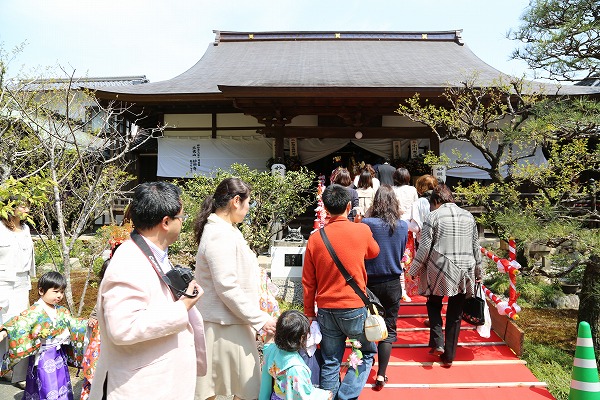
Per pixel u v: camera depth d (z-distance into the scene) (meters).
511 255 4.68
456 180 13.31
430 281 3.98
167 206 1.88
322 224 5.96
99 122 12.88
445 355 4.10
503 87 6.84
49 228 5.72
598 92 11.13
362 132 11.73
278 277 6.22
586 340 3.23
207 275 2.55
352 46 17.39
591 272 4.79
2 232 4.28
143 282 1.75
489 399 3.66
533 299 6.93
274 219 7.99
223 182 2.67
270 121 11.20
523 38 6.12
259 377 2.60
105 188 7.34
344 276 2.98
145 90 11.72
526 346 4.79
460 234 3.91
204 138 13.08
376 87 9.92
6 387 4.04
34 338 3.22
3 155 6.21
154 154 15.09
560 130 5.16
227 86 9.79
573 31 5.36
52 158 5.02
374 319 2.95
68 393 3.42
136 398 1.72
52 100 7.68
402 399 3.63
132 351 1.75
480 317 4.02
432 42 18.06
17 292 4.46
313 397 2.54
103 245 7.09
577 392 3.18
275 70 13.80
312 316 3.13
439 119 7.36
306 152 13.01
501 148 6.88
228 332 2.52
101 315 1.75
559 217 4.83
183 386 1.85
